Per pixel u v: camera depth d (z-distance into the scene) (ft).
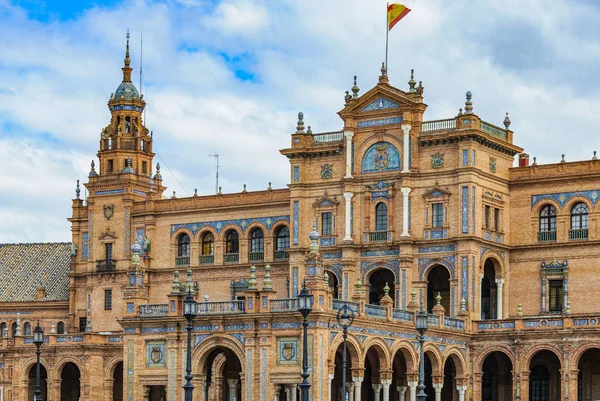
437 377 309.01
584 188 331.36
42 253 435.12
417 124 333.21
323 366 272.51
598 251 326.24
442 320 311.06
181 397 287.28
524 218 339.57
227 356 301.84
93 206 399.24
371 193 336.70
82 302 400.06
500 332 317.42
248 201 375.25
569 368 306.55
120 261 391.86
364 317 285.02
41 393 372.58
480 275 325.83
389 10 342.85
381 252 333.62
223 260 378.12
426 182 330.54
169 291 384.47
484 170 330.95
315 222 344.90
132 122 402.72
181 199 386.32
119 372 363.76
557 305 331.77
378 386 300.81
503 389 329.72
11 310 417.28
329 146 343.87
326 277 278.87
